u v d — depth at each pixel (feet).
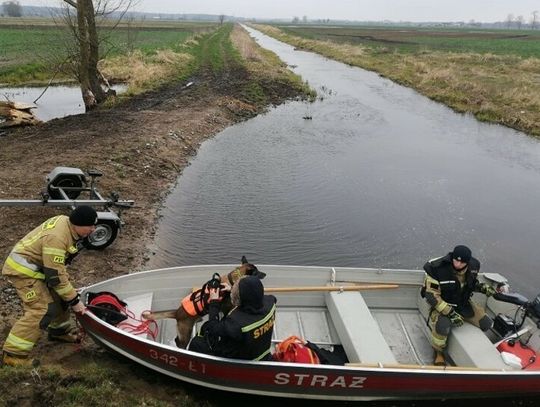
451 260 18.65
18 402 14.82
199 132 57.67
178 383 17.87
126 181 38.96
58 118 59.67
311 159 51.49
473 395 17.44
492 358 17.83
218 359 15.64
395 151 56.65
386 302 22.15
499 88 93.86
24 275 15.96
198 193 40.06
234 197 39.70
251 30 426.51
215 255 29.96
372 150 56.54
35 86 89.25
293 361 16.74
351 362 18.13
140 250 28.94
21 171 37.40
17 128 54.08
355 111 79.46
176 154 48.52
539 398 18.63
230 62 124.98
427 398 17.26
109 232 27.50
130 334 16.66
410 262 31.30
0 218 29.50
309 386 16.31
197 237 32.09
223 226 34.09
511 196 43.93
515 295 19.94
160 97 75.10
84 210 16.03
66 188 29.32
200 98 74.90
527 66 126.31
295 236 33.47
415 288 22.17
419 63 132.98
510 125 72.02
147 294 20.10
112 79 91.91
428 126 70.85
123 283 19.61
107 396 15.62
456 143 61.72
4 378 15.43
